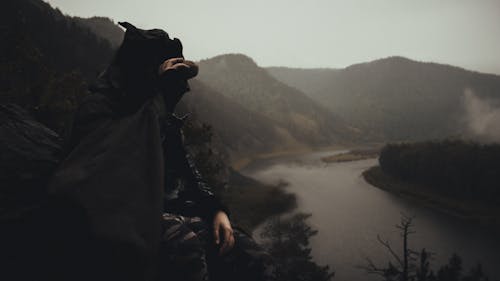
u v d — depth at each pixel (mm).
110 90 1091
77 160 902
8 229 980
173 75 1186
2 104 1628
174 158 1317
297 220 58062
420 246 53344
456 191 87062
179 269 969
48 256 874
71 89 19578
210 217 1287
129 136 960
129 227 841
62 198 843
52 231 860
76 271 832
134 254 826
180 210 1235
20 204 1094
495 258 50500
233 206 64250
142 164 945
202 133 16062
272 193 74438
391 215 67500
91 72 97312
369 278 42438
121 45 1217
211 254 1188
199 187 1332
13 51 28828
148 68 1187
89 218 824
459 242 56500
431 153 98500
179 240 1001
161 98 1126
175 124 1319
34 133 1518
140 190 905
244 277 1175
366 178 105375
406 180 101562
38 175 1239
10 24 37969
